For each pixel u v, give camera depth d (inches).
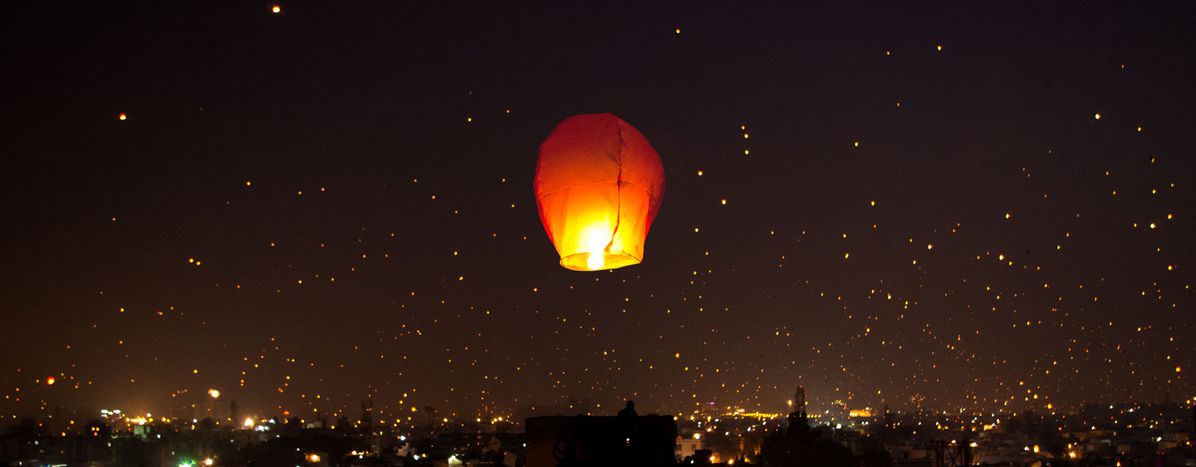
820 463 1455.5
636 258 218.2
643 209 217.9
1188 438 2076.8
